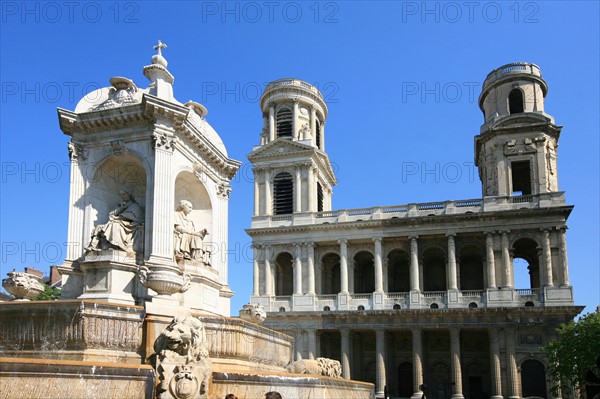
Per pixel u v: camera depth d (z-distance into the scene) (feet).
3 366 44.78
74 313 59.77
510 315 229.04
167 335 52.29
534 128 248.52
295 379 61.77
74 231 79.77
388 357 253.44
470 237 250.98
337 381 71.10
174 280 62.49
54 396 46.19
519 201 244.42
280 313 253.24
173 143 80.79
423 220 250.78
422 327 238.48
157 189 77.61
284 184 279.08
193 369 52.06
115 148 81.25
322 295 258.16
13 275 71.97
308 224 263.90
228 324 69.00
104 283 74.13
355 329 246.47
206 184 91.97
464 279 270.46
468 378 251.39
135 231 78.54
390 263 278.05
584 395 177.68
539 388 221.87
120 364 50.39
